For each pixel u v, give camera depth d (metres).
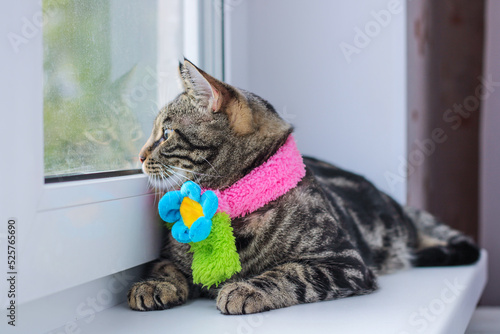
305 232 1.13
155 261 1.20
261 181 1.11
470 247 1.62
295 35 1.74
